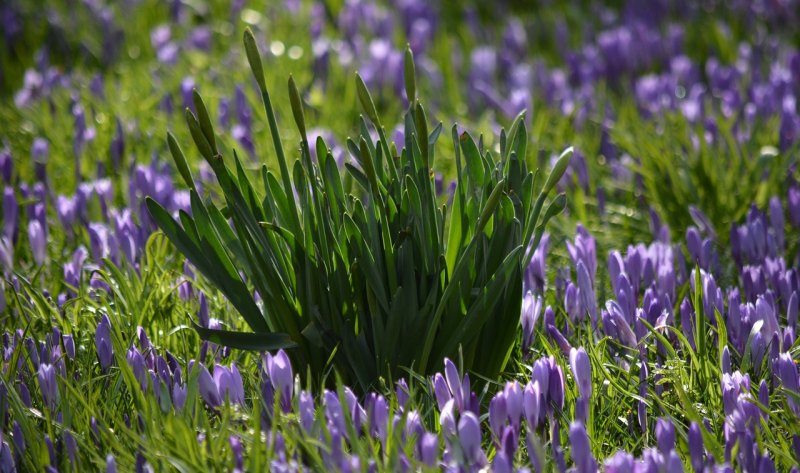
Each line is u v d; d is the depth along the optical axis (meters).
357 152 4.75
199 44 10.76
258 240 4.35
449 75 10.16
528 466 3.98
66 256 6.32
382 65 9.59
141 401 4.07
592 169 7.57
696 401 4.39
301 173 4.34
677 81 9.61
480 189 4.49
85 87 9.45
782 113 7.30
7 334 4.83
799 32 11.05
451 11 12.67
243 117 8.23
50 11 11.73
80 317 5.11
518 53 10.98
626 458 3.56
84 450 4.00
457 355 4.45
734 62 10.27
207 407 4.36
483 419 4.31
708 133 7.65
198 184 7.16
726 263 6.23
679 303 5.19
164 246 5.90
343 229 4.43
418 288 4.49
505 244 4.41
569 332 5.09
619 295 4.84
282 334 4.46
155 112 8.90
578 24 11.79
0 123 8.78
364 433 4.09
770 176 6.58
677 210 6.71
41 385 4.23
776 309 5.09
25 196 6.60
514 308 4.49
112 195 6.70
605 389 4.42
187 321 5.05
